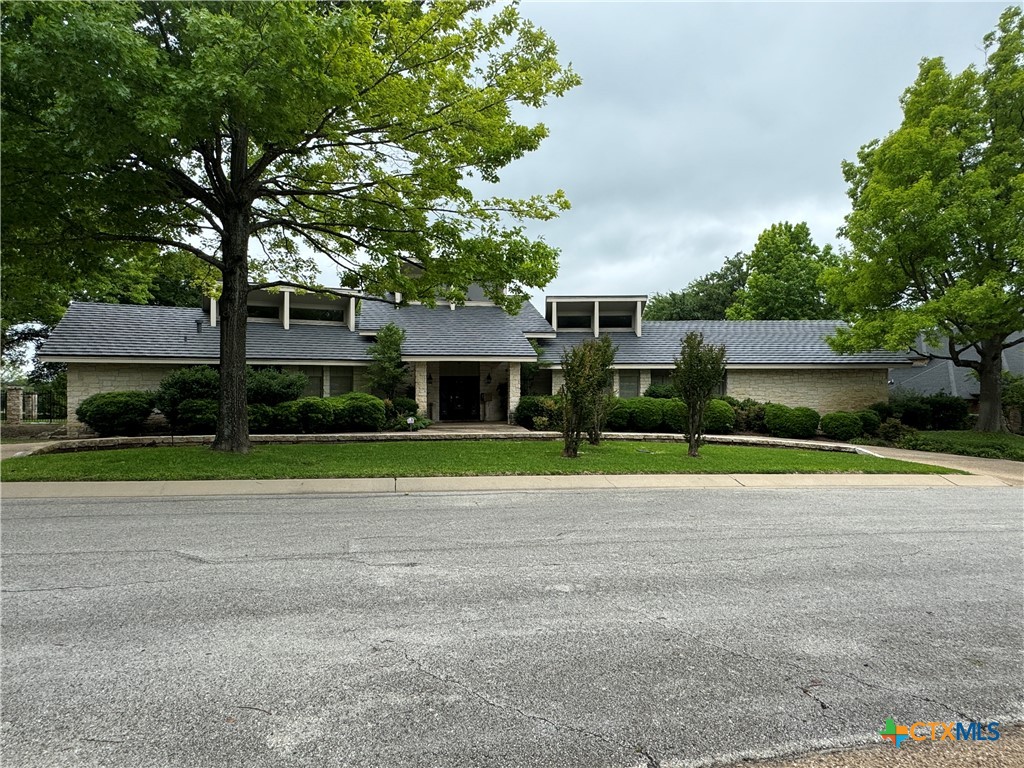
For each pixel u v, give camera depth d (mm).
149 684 3166
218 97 8250
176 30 10070
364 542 6297
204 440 15062
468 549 6039
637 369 23484
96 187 9812
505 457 13180
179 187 12078
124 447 14469
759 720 2889
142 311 20641
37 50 7543
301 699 3025
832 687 3223
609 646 3707
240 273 12930
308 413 17391
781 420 19422
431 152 12359
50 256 11398
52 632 3834
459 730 2762
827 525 7375
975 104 17594
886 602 4570
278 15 8320
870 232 17938
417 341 22172
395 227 13328
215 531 6750
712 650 3670
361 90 10859
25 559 5535
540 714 2912
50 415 26422
